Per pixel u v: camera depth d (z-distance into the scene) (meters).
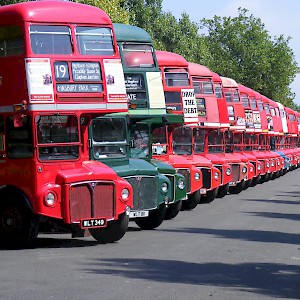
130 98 22.33
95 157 18.75
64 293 11.41
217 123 31.08
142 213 19.72
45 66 16.89
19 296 11.19
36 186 16.58
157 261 14.72
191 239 18.45
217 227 21.39
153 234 19.59
